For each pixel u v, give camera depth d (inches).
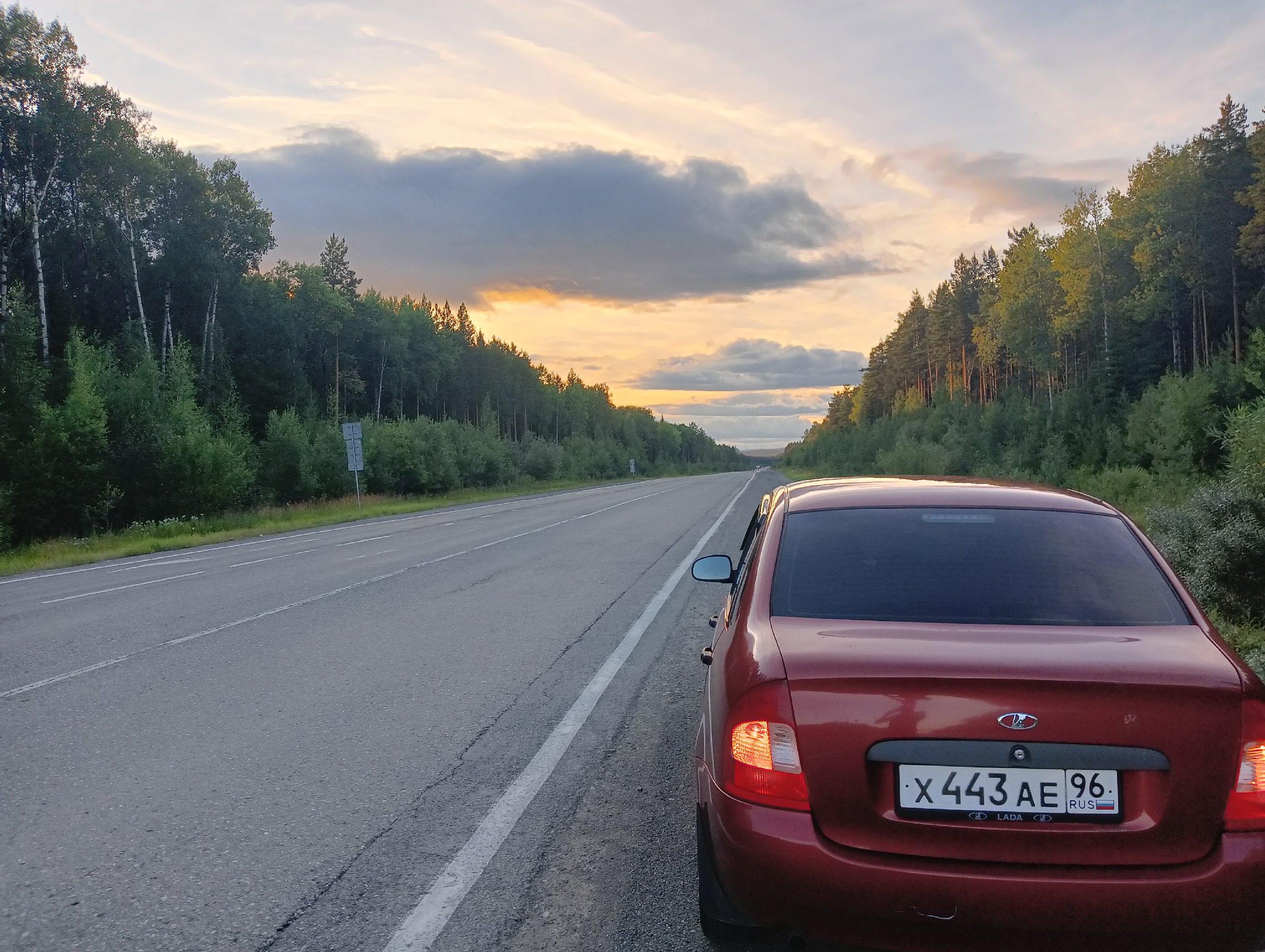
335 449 1708.9
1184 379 1077.1
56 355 1654.8
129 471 1120.8
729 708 104.3
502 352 4992.6
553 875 139.2
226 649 313.0
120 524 1109.7
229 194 2249.0
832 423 6520.7
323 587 472.7
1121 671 95.3
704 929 114.3
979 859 93.0
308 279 2847.0
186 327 2229.3
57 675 276.2
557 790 175.8
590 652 302.7
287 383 2445.9
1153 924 89.8
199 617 382.9
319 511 1384.1
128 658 300.2
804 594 119.6
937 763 94.3
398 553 657.0
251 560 647.8
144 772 187.6
